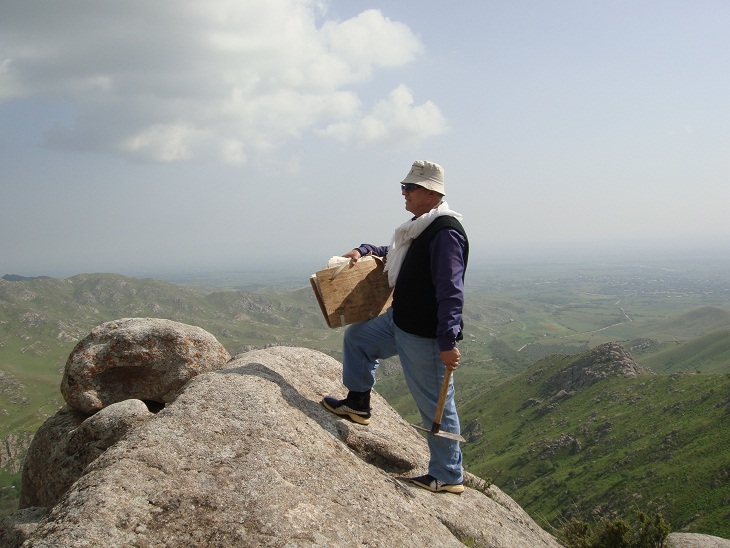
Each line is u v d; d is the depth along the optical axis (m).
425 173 4.97
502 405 197.50
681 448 108.38
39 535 2.88
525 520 6.85
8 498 101.12
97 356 7.27
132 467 3.41
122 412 6.00
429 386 5.04
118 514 3.01
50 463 6.11
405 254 5.01
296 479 3.79
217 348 7.86
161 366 7.43
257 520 3.24
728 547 8.95
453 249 4.61
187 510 3.21
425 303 4.82
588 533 8.72
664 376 161.50
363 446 5.46
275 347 7.06
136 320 7.82
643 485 100.06
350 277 5.23
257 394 4.71
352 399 5.70
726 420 110.81
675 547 8.88
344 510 3.73
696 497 88.75
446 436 4.91
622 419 140.25
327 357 7.40
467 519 5.06
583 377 186.12
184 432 3.90
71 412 7.41
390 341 5.39
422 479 5.32
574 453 132.88
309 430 4.64
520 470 134.88
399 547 3.66
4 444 155.62
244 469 3.67
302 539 3.21
